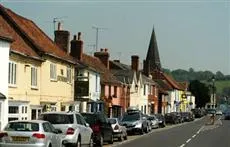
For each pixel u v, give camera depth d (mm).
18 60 35406
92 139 29797
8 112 33344
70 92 47844
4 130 22203
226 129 64000
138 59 90938
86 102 53500
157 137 45594
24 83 36594
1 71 31469
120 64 91750
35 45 39594
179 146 34875
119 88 73438
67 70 47062
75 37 57344
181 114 91812
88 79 50719
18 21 42469
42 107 40250
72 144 26234
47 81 41469
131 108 72312
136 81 83250
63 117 26703
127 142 38188
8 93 33312
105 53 73562
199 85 175500
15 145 21766
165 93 110625
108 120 35594
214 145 36344
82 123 28281
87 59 64812
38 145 21703
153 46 138375
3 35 31406
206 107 175750
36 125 22188
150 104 95125
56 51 45156
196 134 51719
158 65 137750
